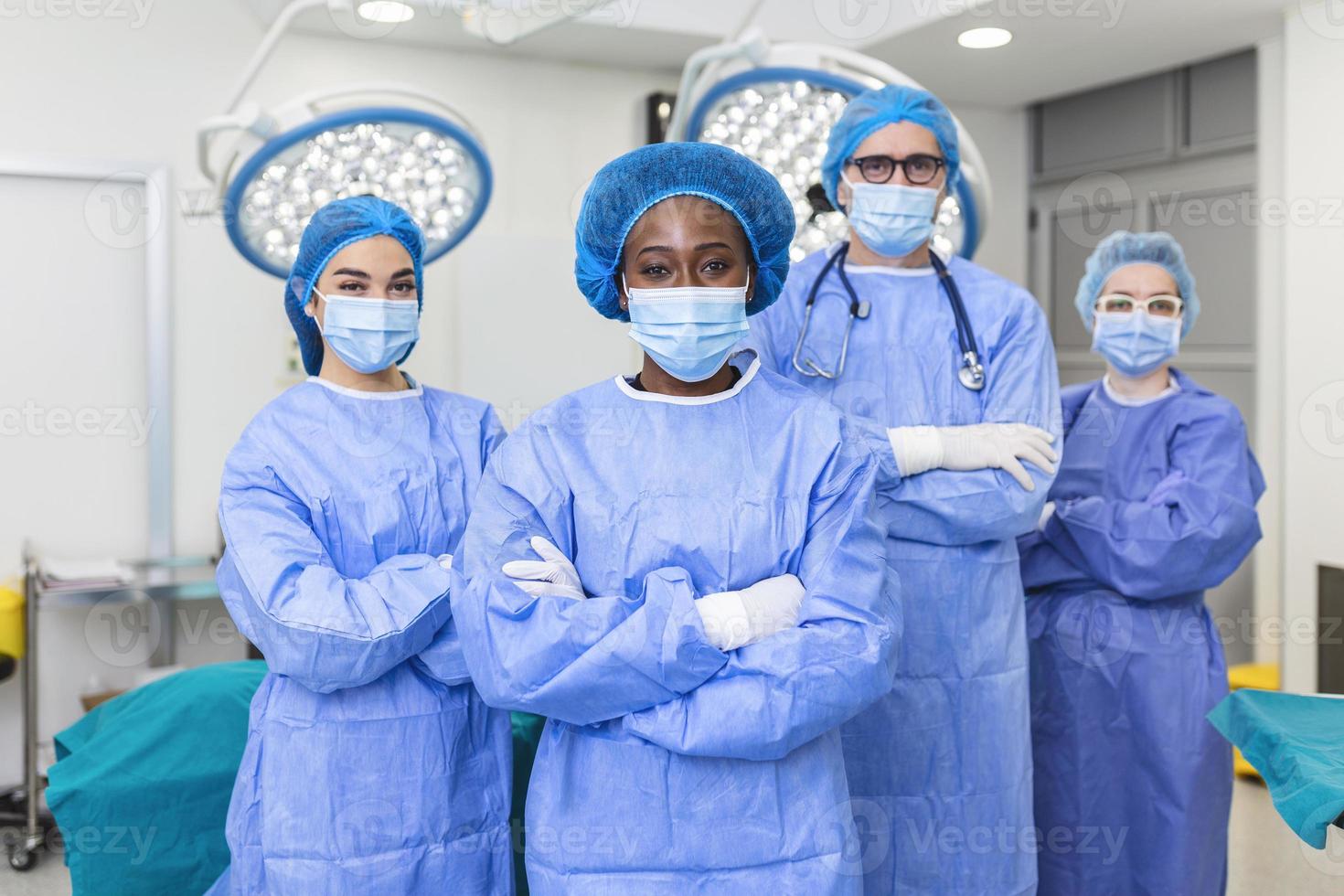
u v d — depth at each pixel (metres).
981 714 1.65
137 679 3.19
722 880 1.17
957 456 1.58
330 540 1.49
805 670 1.11
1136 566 2.02
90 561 3.27
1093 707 2.09
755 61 1.79
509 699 1.13
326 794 1.41
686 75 1.87
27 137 3.23
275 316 3.50
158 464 3.40
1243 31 3.41
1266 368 3.52
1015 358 1.70
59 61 3.25
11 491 3.31
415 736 1.43
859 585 1.17
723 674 1.12
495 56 3.71
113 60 3.30
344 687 1.37
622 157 1.25
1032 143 4.54
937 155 1.71
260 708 1.49
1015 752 1.69
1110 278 2.23
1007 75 3.91
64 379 3.34
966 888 1.65
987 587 1.66
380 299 1.52
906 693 1.63
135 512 3.43
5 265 3.27
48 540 3.35
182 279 3.40
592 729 1.19
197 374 3.43
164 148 3.36
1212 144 3.90
